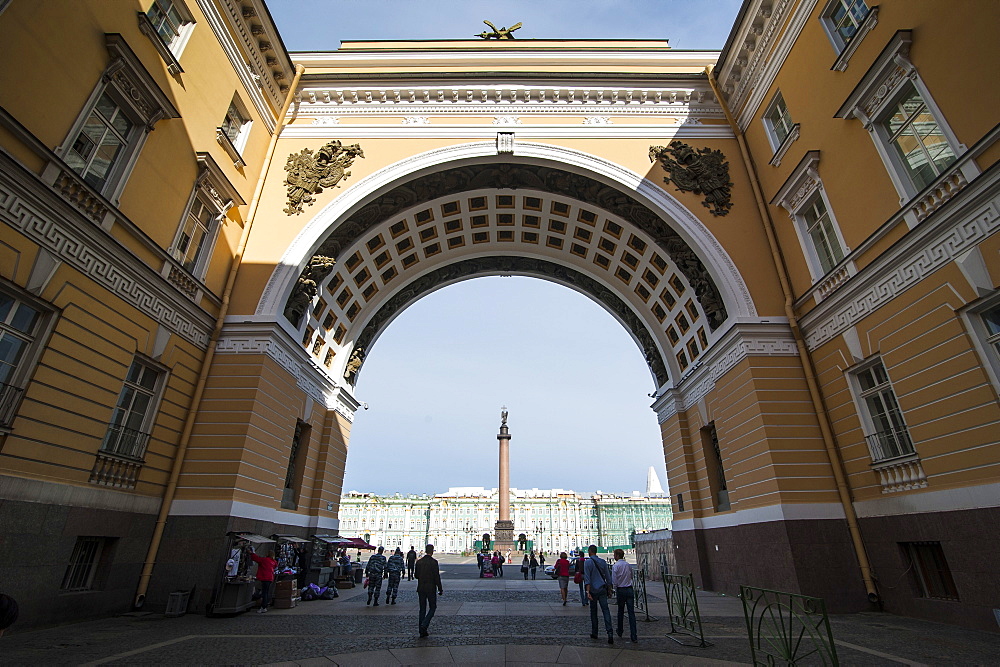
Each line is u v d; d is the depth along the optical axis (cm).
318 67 2088
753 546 1452
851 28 1362
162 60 1323
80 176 1029
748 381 1499
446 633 962
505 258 2373
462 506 8825
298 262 1641
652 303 2109
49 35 994
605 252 2116
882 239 1232
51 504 988
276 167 1827
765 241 1686
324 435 1973
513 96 1942
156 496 1299
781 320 1555
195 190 1452
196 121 1458
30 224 946
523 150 1841
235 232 1659
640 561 2595
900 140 1204
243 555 1310
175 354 1364
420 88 1934
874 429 1287
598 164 1827
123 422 1210
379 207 1847
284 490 1661
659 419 2253
